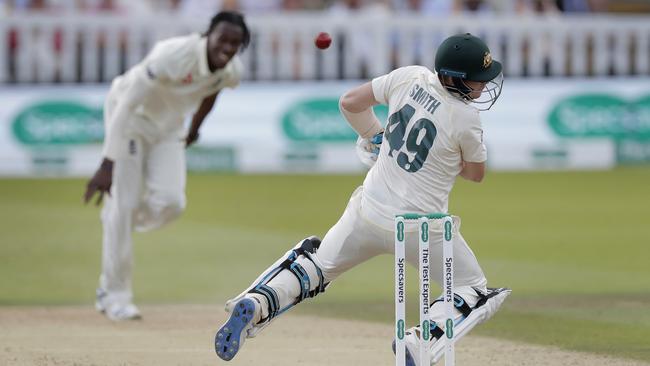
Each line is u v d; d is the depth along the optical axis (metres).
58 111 56.88
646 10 68.25
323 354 21.28
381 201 17.58
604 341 22.56
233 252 35.84
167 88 24.70
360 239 17.77
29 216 43.81
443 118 17.25
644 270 32.50
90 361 20.47
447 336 16.50
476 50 17.03
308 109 58.03
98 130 57.06
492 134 59.28
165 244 37.56
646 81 60.59
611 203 47.94
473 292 17.66
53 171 57.00
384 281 31.03
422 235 16.45
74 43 58.53
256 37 59.50
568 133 59.88
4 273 32.31
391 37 60.53
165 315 26.00
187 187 52.50
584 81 60.06
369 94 18.08
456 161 17.52
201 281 30.94
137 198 25.31
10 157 56.94
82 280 31.25
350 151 58.12
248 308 17.20
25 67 58.34
